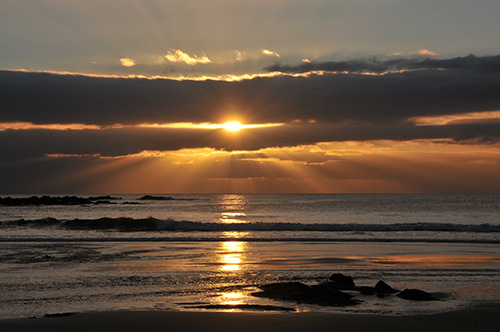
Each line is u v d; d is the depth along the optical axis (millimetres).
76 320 11828
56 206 112500
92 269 19672
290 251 25359
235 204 126125
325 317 12133
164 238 31281
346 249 26234
